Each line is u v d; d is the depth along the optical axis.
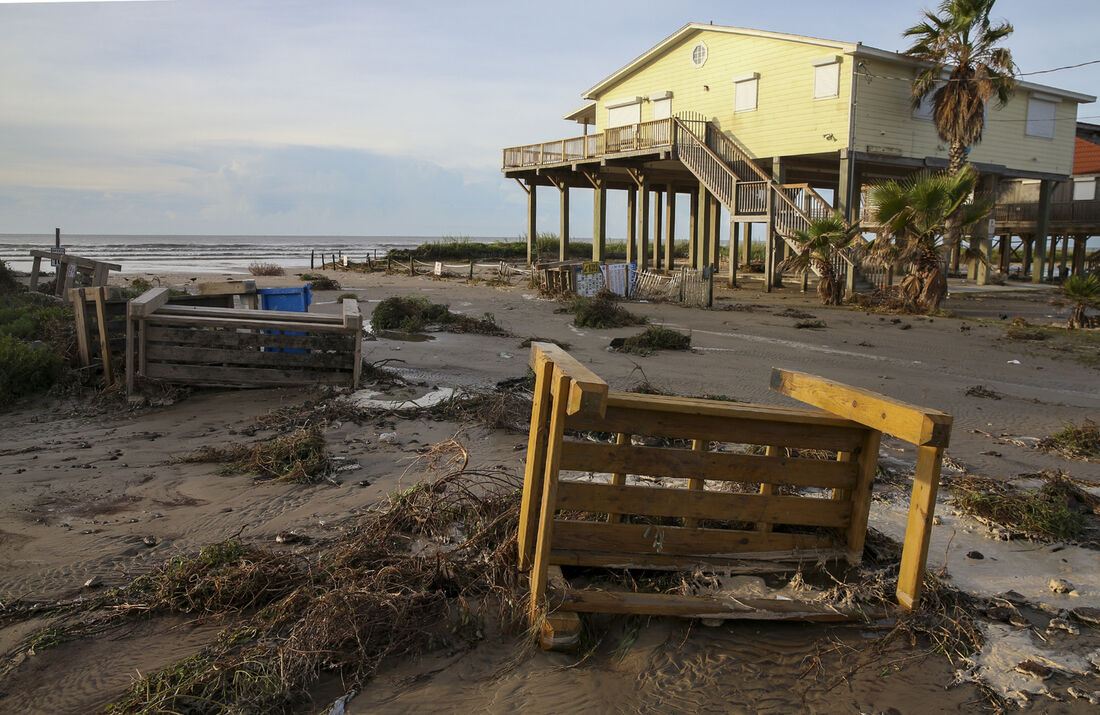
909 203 20.53
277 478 6.25
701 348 14.45
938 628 3.93
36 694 3.30
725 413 4.07
